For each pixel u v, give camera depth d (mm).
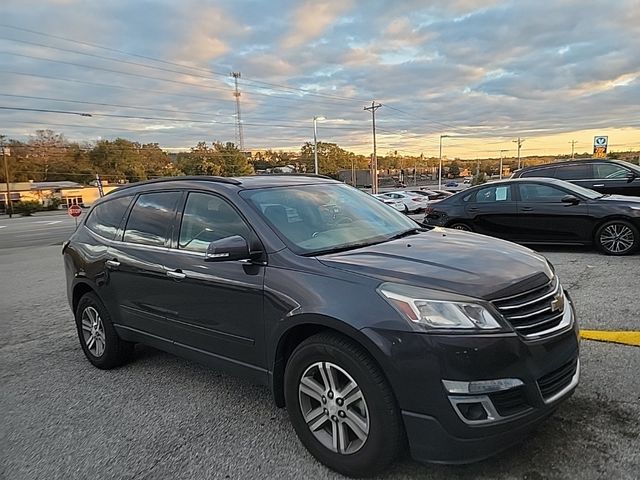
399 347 2410
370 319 2502
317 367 2768
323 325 2678
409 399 2410
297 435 2930
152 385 4082
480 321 2385
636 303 5344
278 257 3061
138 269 3969
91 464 2955
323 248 3182
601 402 3227
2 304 7574
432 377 2354
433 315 2404
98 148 102125
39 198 82250
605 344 4191
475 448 2365
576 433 2896
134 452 3061
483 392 2334
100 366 4539
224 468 2824
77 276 4691
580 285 6297
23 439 3307
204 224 3617
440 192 39531
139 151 105750
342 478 2674
